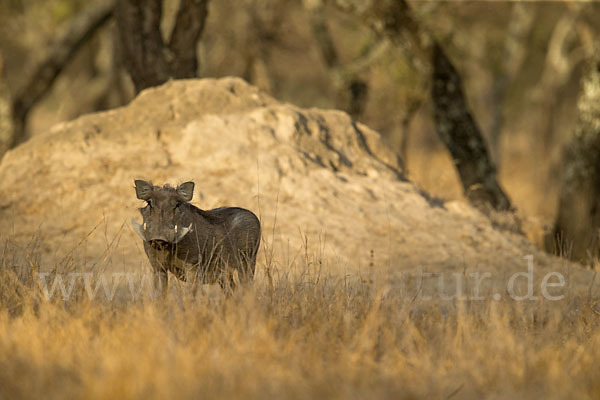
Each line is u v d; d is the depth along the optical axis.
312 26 42.47
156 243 12.60
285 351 10.80
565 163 27.88
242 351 10.60
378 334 12.01
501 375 10.38
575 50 56.28
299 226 19.22
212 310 12.27
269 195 20.52
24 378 9.46
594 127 27.08
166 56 25.67
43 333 11.29
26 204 20.09
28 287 13.88
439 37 36.44
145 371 9.48
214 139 21.53
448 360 11.15
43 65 38.81
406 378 10.23
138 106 22.77
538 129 63.75
